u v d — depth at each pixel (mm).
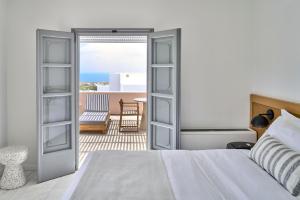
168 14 4086
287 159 2045
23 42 4035
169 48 3865
